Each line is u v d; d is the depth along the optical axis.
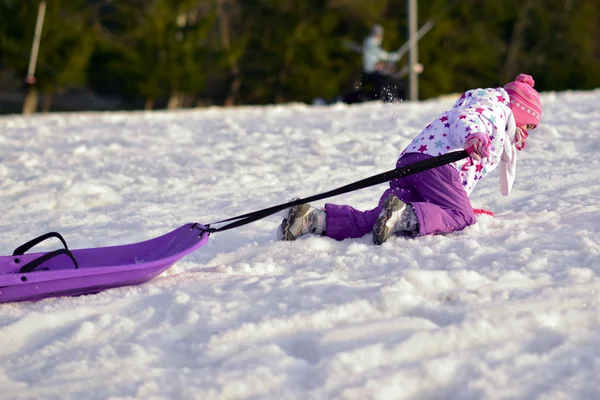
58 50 31.58
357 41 37.00
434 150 5.20
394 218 4.98
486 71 40.00
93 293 4.55
